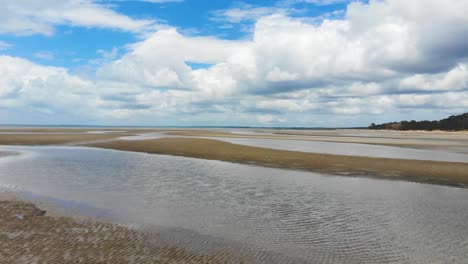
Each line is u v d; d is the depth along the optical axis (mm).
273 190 18984
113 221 12914
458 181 21922
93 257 9383
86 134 83812
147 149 42000
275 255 9977
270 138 77250
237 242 10969
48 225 12195
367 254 10188
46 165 27625
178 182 21016
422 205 15875
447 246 10836
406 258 9906
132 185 19875
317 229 12391
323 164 29328
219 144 49625
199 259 9500
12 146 46188
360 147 50312
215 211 14586
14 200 15812
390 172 25281
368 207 15469
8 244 10172
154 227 12305
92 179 21594
